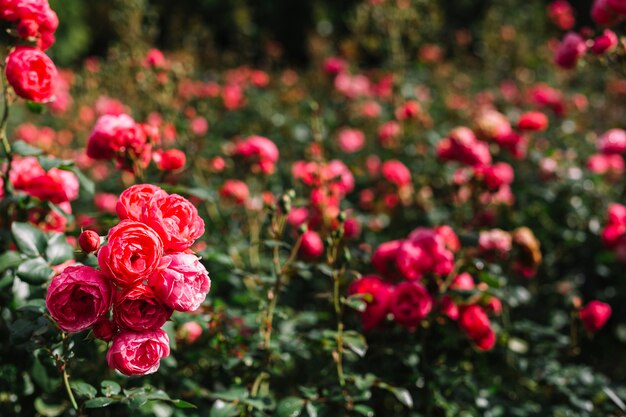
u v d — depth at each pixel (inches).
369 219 114.0
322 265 71.1
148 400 61.5
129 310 49.5
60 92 173.2
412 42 166.1
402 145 146.7
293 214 101.4
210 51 239.5
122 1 159.3
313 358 79.5
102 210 115.9
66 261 64.3
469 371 84.8
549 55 229.9
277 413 64.6
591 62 101.0
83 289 48.5
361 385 67.4
